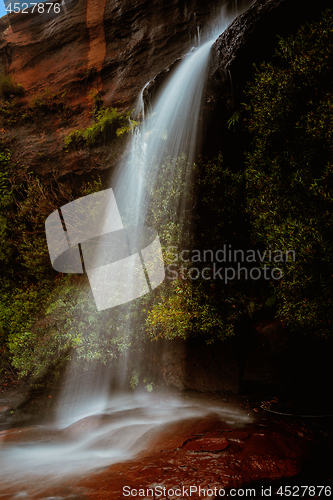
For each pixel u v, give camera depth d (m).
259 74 4.46
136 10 8.55
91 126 7.64
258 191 4.72
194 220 5.65
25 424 5.34
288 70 4.14
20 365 6.57
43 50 9.73
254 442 3.64
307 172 3.85
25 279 7.85
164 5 8.17
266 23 4.64
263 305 5.43
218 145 5.77
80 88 8.77
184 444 3.70
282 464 3.27
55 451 4.14
